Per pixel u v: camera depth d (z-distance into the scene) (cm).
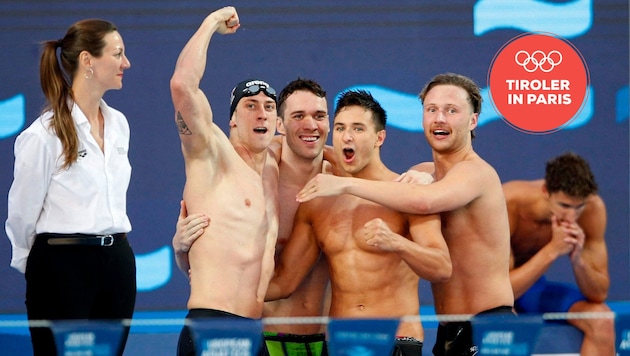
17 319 1889
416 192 1542
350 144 1598
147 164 1972
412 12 2003
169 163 1977
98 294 1516
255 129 1545
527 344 1436
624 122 2027
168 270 1975
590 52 2023
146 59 1967
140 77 1969
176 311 1970
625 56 2027
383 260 1580
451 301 1659
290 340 1675
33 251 1491
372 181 1550
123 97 1969
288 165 1662
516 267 1992
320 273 1677
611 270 1988
